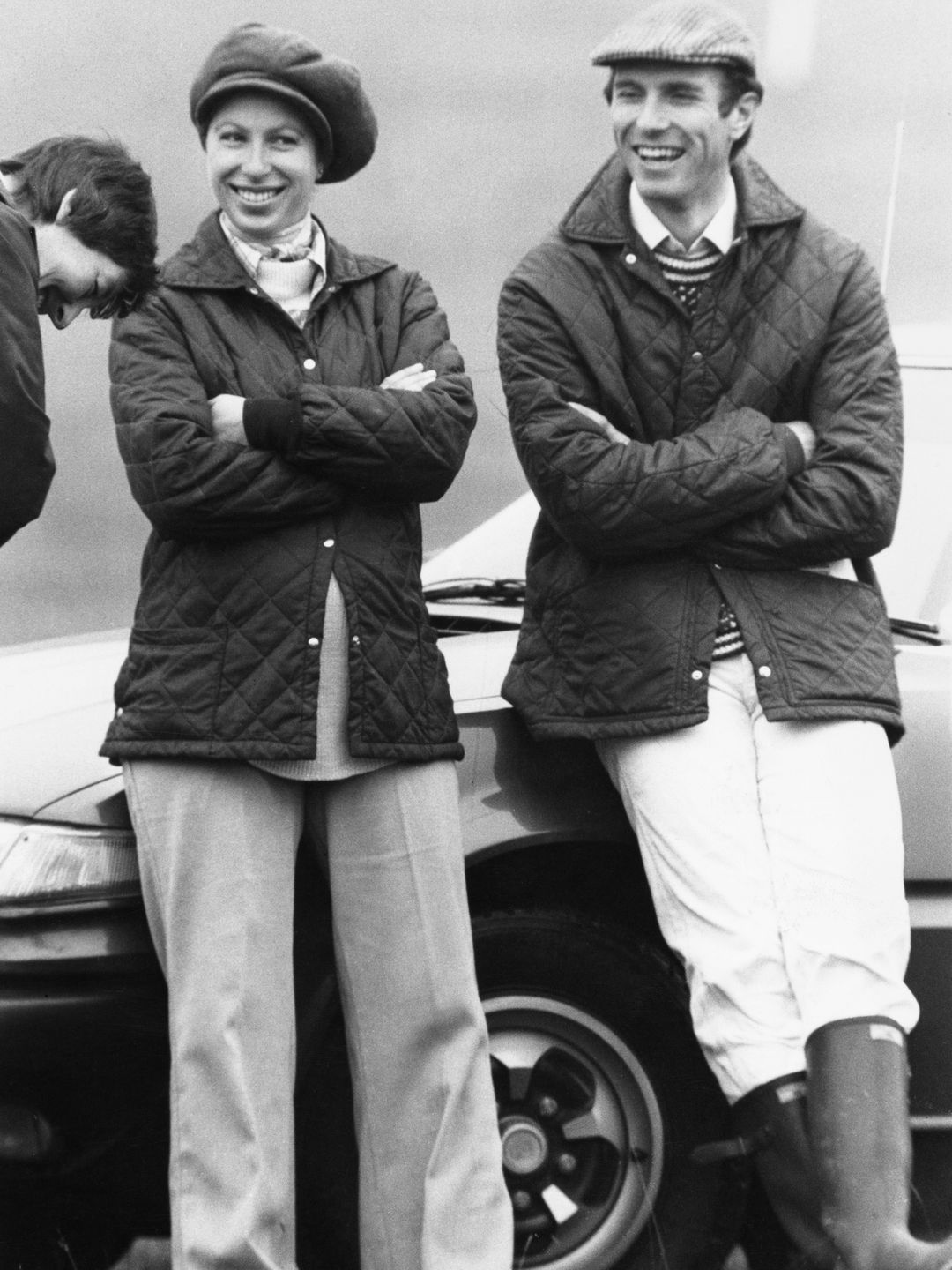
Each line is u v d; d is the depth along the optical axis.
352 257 3.62
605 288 3.62
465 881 3.51
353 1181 3.64
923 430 4.43
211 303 3.49
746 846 3.51
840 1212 3.30
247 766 3.38
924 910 3.77
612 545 3.51
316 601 3.37
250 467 3.35
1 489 3.25
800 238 3.62
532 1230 3.68
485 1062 3.46
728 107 3.56
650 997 3.70
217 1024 3.31
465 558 4.53
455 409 3.46
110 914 3.42
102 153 3.46
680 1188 3.69
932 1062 3.78
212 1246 3.24
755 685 3.53
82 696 3.76
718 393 3.60
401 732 3.41
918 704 3.85
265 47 3.53
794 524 3.51
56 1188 3.49
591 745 3.71
